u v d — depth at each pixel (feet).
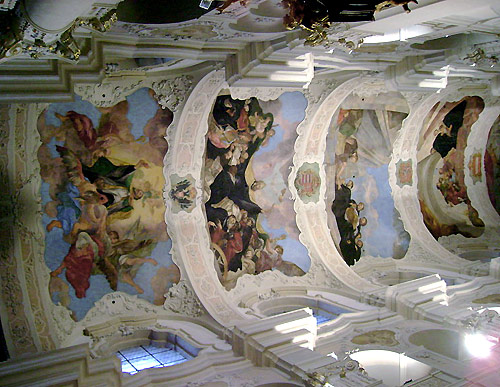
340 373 32.32
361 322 43.19
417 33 31.45
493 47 35.09
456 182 66.13
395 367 38.70
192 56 31.19
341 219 56.08
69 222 39.06
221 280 47.14
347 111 52.90
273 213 50.65
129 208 42.09
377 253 59.06
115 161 40.81
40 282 36.29
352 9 16.44
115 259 41.63
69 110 37.09
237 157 47.34
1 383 27.25
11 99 22.59
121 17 23.86
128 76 38.11
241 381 33.50
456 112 61.72
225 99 43.57
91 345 38.45
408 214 61.41
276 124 48.24
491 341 38.68
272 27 27.99
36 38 17.15
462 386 31.83
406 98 54.80
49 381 28.12
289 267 51.19
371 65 39.83
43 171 37.17
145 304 42.52
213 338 39.22
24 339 33.47
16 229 35.37
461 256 64.59
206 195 46.09
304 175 51.83
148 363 38.37
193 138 42.96
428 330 41.50
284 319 38.65
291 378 33.42
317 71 45.34
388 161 59.52
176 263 43.65
